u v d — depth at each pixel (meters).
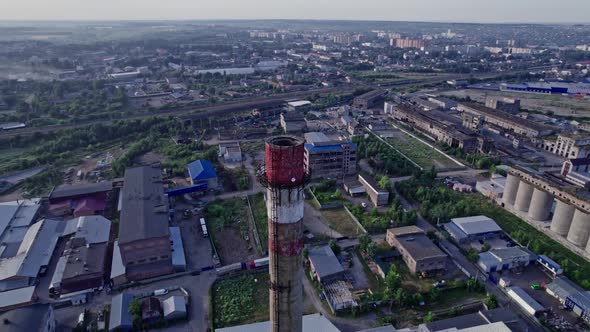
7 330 64.56
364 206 120.62
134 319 73.25
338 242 102.25
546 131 187.00
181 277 89.19
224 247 101.00
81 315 76.19
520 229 107.75
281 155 37.53
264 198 126.12
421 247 92.88
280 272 43.03
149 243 88.69
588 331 72.12
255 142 182.00
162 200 106.00
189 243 102.69
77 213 112.88
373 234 106.19
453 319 70.81
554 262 89.38
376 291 83.50
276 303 44.66
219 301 81.50
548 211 108.44
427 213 114.44
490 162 153.50
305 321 69.31
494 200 123.75
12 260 89.00
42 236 98.69
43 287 85.06
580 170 131.00
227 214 115.69
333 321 75.69
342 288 83.06
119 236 88.50
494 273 89.75
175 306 76.44
